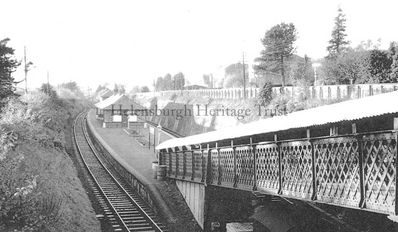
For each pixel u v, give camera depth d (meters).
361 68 44.81
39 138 31.69
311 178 13.19
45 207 18.44
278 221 18.23
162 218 25.91
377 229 15.69
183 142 27.52
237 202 24.80
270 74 71.38
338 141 11.83
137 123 70.62
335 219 17.11
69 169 33.19
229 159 20.73
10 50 26.31
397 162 9.72
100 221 24.22
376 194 10.52
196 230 24.52
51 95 70.12
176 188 30.28
